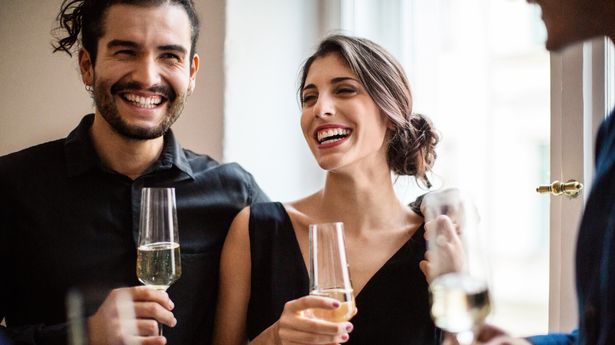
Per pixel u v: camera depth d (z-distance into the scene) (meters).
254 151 2.25
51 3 2.53
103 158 1.52
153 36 1.42
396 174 1.58
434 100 2.19
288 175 2.35
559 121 1.73
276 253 1.52
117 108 1.43
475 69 2.15
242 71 2.20
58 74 2.54
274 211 1.58
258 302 1.52
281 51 2.30
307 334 1.11
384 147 1.51
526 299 2.58
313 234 1.12
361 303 1.44
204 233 1.56
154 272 1.17
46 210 1.49
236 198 1.65
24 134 2.65
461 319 0.90
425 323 1.42
